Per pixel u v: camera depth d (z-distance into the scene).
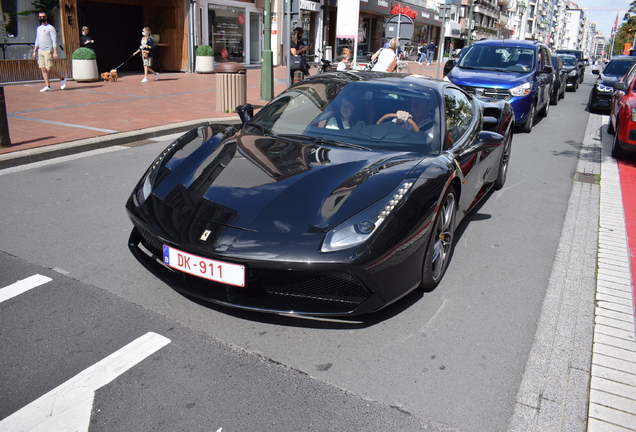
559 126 11.15
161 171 3.29
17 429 2.04
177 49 18.81
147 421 2.11
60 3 14.35
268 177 3.01
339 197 2.79
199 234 2.68
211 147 3.47
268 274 2.61
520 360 2.70
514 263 3.96
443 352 2.72
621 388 2.52
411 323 2.99
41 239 3.92
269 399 2.27
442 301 3.28
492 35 71.31
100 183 5.45
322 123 3.81
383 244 2.62
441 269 3.44
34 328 2.73
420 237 2.88
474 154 4.00
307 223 2.64
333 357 2.61
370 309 2.71
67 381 2.33
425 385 2.44
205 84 15.06
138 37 19.27
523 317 3.15
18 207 4.62
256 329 2.82
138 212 3.00
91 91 12.46
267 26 11.38
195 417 2.14
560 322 3.12
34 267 3.45
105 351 2.56
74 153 6.71
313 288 2.66
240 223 2.68
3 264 3.47
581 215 5.21
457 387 2.44
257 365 2.51
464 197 3.89
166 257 2.79
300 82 4.47
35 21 13.94
